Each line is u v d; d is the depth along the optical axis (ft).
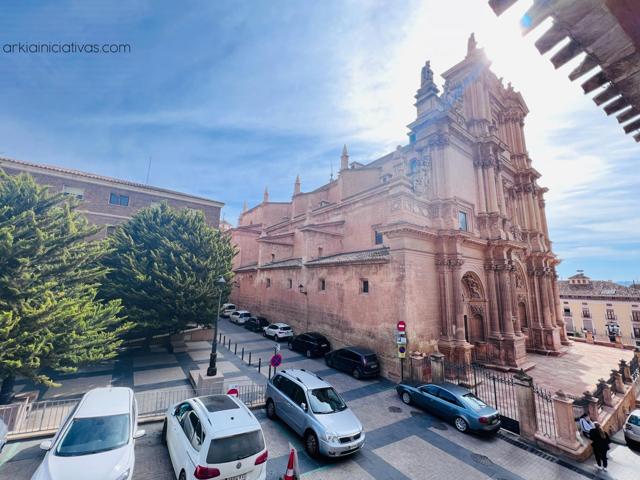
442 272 65.51
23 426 34.24
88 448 24.20
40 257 41.37
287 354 74.64
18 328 35.94
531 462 33.86
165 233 65.36
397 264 61.26
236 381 53.36
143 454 30.63
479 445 36.60
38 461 29.04
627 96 11.57
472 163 82.53
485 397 51.13
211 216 97.55
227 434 23.71
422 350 59.26
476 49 85.76
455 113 77.92
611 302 179.52
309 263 88.07
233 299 140.97
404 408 46.03
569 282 213.05
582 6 8.11
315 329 83.66
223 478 22.47
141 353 71.05
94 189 80.84
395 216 63.05
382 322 62.85
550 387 56.95
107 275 60.64
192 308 62.59
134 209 85.87
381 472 30.55
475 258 74.79
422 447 35.55
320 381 38.37
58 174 76.02
